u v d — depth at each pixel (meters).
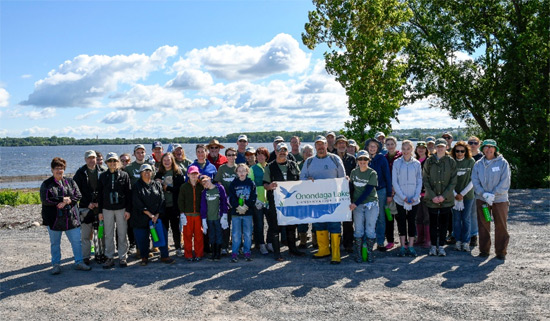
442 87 26.44
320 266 7.05
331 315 4.99
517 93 24.06
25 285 6.48
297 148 9.35
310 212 7.44
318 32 20.31
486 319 4.76
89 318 5.15
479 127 31.95
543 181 23.02
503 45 24.61
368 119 19.50
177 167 8.18
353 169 7.50
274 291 5.87
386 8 19.25
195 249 7.70
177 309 5.34
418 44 26.61
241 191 7.50
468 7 25.27
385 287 5.90
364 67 19.78
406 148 7.47
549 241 8.38
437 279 6.17
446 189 7.29
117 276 6.83
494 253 7.60
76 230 7.23
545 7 23.20
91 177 7.68
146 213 7.32
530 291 5.59
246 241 7.54
